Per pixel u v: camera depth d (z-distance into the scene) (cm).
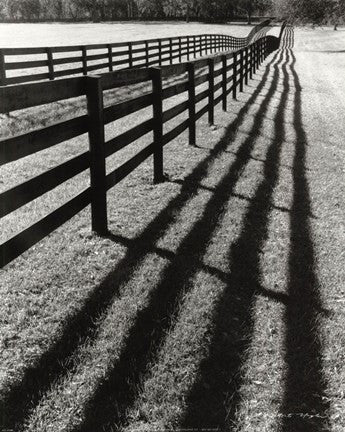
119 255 439
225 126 991
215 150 810
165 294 381
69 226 491
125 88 1387
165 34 6369
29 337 320
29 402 267
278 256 460
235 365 308
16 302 358
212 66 945
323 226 536
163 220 520
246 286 404
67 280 393
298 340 336
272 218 552
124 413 264
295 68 2642
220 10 10606
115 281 396
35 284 383
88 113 431
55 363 298
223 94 1114
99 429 254
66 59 1287
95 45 1448
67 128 396
